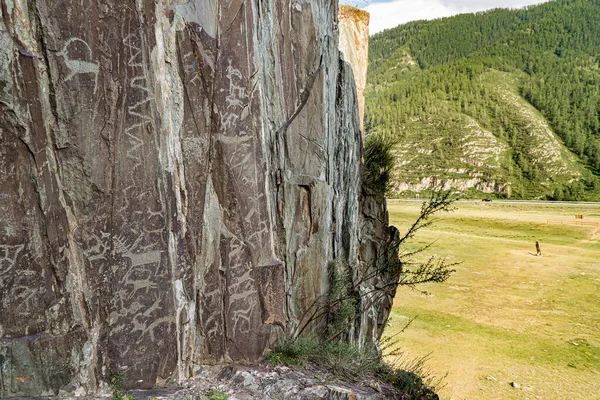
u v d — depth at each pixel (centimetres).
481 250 3491
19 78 330
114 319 382
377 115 15325
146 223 394
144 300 396
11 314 339
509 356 1420
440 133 13488
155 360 403
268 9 536
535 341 1564
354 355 587
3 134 327
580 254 3494
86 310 370
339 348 569
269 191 518
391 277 885
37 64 339
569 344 1553
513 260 3159
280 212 562
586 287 2436
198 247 452
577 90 15850
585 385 1223
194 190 447
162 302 405
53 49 344
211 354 468
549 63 18488
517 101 15288
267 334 501
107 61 369
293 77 594
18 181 335
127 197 384
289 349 520
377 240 956
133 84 382
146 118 390
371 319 845
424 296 2105
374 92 18800
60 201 355
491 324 1741
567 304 2091
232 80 466
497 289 2316
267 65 534
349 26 957
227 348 476
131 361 390
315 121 607
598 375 1290
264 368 479
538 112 14975
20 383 343
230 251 474
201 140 451
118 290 384
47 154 346
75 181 361
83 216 367
